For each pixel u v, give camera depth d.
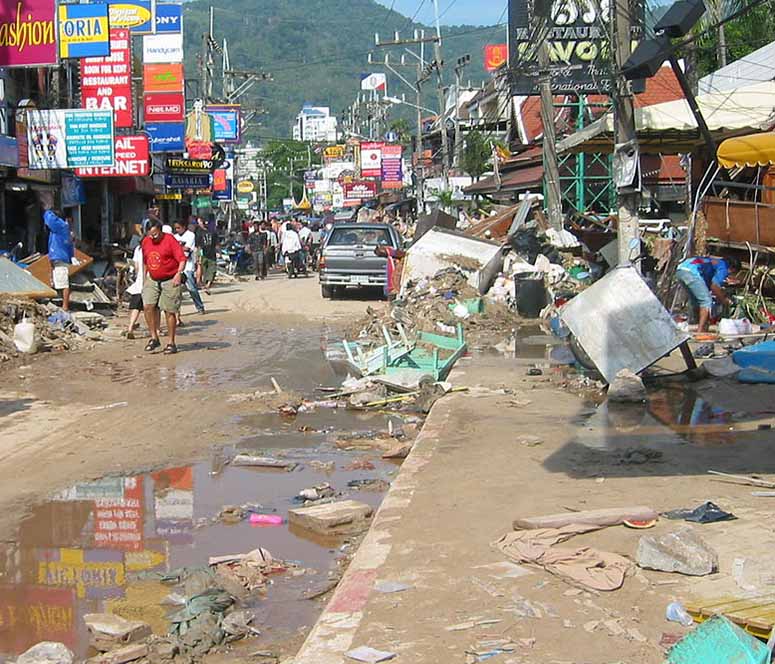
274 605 5.56
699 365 11.48
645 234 25.55
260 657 4.86
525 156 39.78
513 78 23.72
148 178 35.44
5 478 8.12
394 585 4.97
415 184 64.81
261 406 10.95
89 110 22.03
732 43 25.72
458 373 12.05
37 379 12.67
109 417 10.41
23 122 21.92
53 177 24.97
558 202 24.28
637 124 17.77
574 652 4.16
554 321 15.60
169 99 31.36
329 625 4.51
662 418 9.01
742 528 5.66
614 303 10.31
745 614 4.37
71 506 7.41
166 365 13.88
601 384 10.71
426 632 4.40
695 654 3.81
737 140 14.52
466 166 50.91
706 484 6.71
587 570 5.02
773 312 14.95
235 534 6.82
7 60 20.09
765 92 18.25
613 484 6.78
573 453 7.75
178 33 31.17
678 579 4.95
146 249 15.14
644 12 15.73
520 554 5.31
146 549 6.50
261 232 34.00
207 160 38.59
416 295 18.89
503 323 17.38
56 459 8.71
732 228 16.80
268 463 8.55
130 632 5.10
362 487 7.93
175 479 8.17
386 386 11.52
